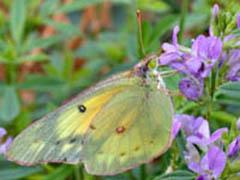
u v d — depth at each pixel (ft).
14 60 0.69
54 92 0.72
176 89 0.57
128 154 0.54
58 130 0.52
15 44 0.70
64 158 0.53
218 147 0.52
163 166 0.60
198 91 0.54
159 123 0.52
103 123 0.53
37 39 0.71
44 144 0.52
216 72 0.54
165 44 0.53
